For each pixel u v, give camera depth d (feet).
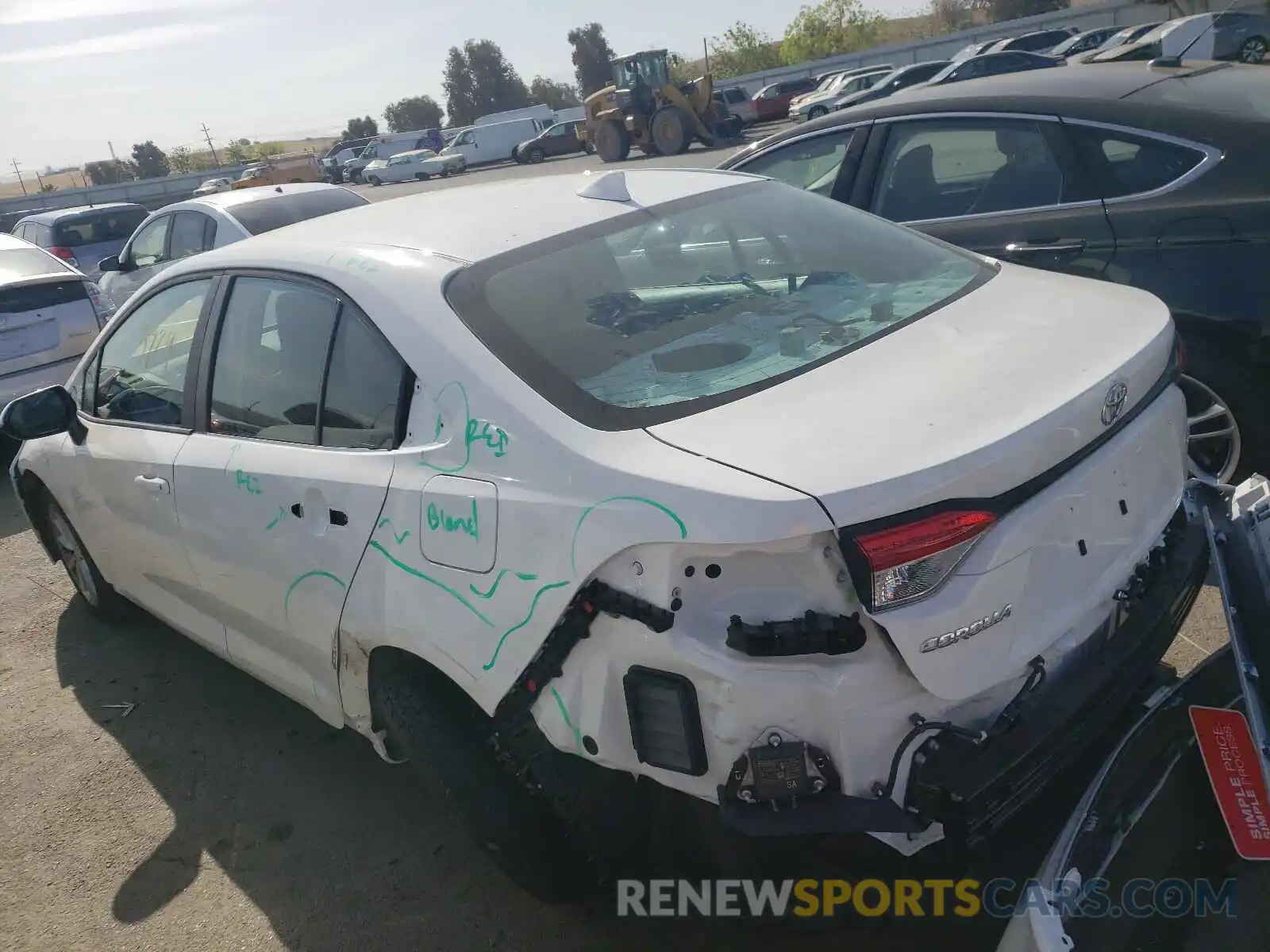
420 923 8.53
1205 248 11.47
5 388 22.24
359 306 8.18
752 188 10.05
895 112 14.75
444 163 131.54
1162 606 6.99
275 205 28.76
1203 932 5.23
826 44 197.57
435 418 7.42
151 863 9.73
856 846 7.77
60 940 8.91
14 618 15.49
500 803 7.55
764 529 5.53
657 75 88.53
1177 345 7.86
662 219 9.02
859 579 5.54
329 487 8.13
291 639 9.23
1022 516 5.95
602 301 7.87
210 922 8.89
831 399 6.51
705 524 5.68
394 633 7.65
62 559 15.11
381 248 8.63
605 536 6.08
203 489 9.69
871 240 9.57
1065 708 6.15
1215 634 10.53
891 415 6.20
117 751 11.63
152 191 175.01
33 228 44.32
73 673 13.58
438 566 7.18
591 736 6.46
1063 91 13.15
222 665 13.28
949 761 5.80
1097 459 6.53
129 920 9.04
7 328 22.13
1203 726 6.20
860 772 5.82
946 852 6.76
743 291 8.41
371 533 7.74
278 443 9.00
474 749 7.66
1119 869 5.53
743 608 5.89
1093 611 6.61
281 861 9.51
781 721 5.81
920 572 5.60
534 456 6.64
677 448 6.22
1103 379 6.56
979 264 9.24
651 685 6.06
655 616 5.94
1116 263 12.14
